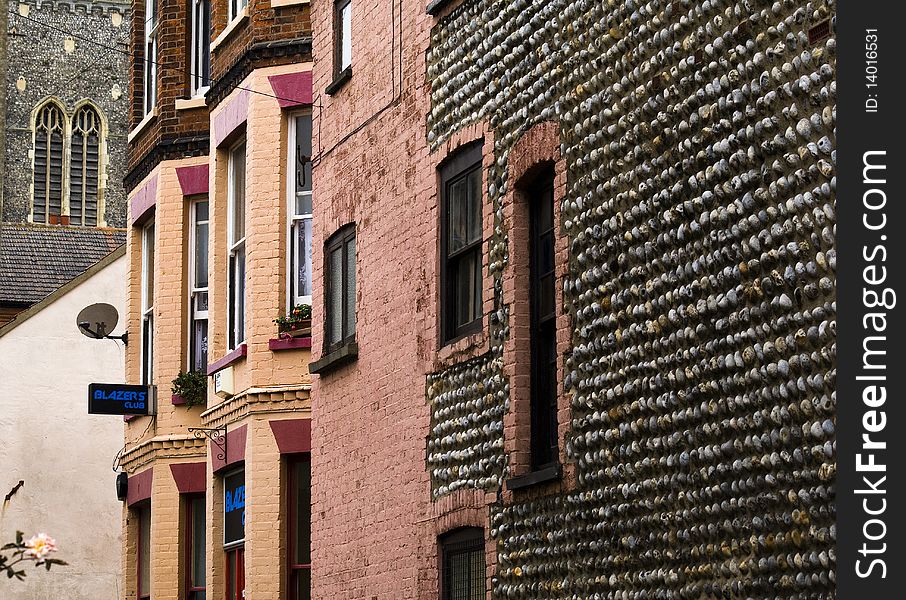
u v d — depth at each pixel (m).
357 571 21.64
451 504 18.91
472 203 19.27
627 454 15.35
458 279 19.59
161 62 31.31
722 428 13.89
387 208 21.50
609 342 15.75
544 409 17.56
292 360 26.11
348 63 23.62
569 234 16.61
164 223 30.86
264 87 27.02
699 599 14.08
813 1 12.90
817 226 12.75
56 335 41.88
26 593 40.56
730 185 13.91
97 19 95.62
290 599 25.72
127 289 33.31
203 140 30.64
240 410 26.58
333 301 23.64
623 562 15.34
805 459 12.71
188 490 29.98
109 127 95.12
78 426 41.72
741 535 13.57
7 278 55.66
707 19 14.51
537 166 17.45
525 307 17.77
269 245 26.67
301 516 26.06
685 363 14.48
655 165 15.15
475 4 19.23
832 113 12.61
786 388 12.99
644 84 15.46
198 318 30.61
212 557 27.77
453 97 19.67
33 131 93.50
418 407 19.98
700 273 14.34
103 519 41.53
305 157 27.03
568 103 16.84
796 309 12.97
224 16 29.28
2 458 40.94
